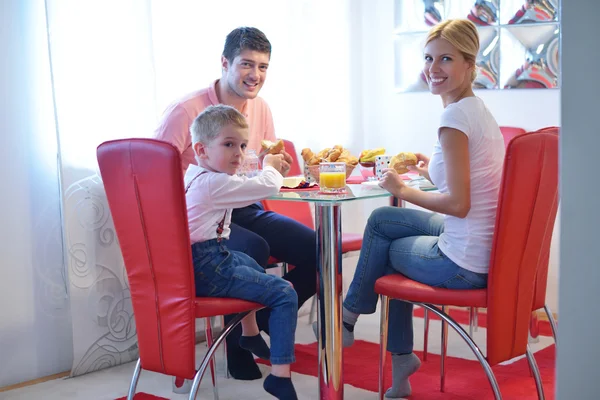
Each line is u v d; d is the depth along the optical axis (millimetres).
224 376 2779
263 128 2955
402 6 3930
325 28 3859
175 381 2596
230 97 2744
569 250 992
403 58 3955
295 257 2709
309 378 2697
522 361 2828
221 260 2064
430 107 3902
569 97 977
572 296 995
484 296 1962
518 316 2008
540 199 1948
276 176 2150
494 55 3666
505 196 1861
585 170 973
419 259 2086
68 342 2887
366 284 2240
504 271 1933
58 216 2832
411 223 2199
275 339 2061
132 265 2010
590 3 951
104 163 1972
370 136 4145
